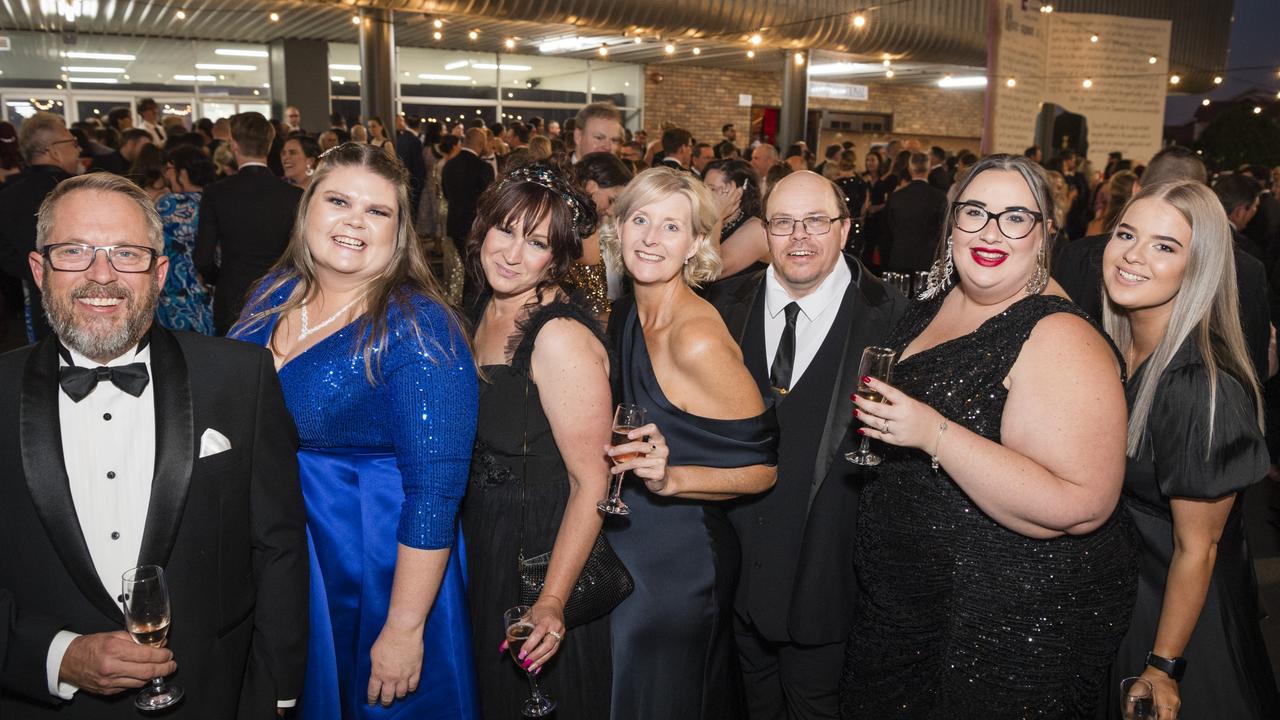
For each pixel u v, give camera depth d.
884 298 2.15
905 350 1.81
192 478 1.47
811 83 18.12
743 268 3.49
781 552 2.14
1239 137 13.13
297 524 1.64
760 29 10.86
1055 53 8.01
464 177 7.88
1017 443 1.52
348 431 1.74
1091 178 8.55
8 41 13.10
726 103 17.41
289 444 1.63
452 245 7.49
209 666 1.50
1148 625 1.87
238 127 4.46
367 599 1.76
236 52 14.41
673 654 1.97
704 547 1.98
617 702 1.95
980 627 1.62
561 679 1.89
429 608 1.71
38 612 1.42
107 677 1.35
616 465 1.69
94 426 1.45
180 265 4.69
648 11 10.02
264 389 1.58
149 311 1.45
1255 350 2.83
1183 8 14.09
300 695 1.80
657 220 1.90
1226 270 1.77
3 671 1.39
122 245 1.41
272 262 4.52
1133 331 1.94
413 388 1.66
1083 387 1.46
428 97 15.59
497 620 1.88
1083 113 8.36
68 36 13.34
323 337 1.76
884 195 9.75
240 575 1.56
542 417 1.84
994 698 1.62
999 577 1.59
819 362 2.12
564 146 8.58
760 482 1.94
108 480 1.45
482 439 1.87
